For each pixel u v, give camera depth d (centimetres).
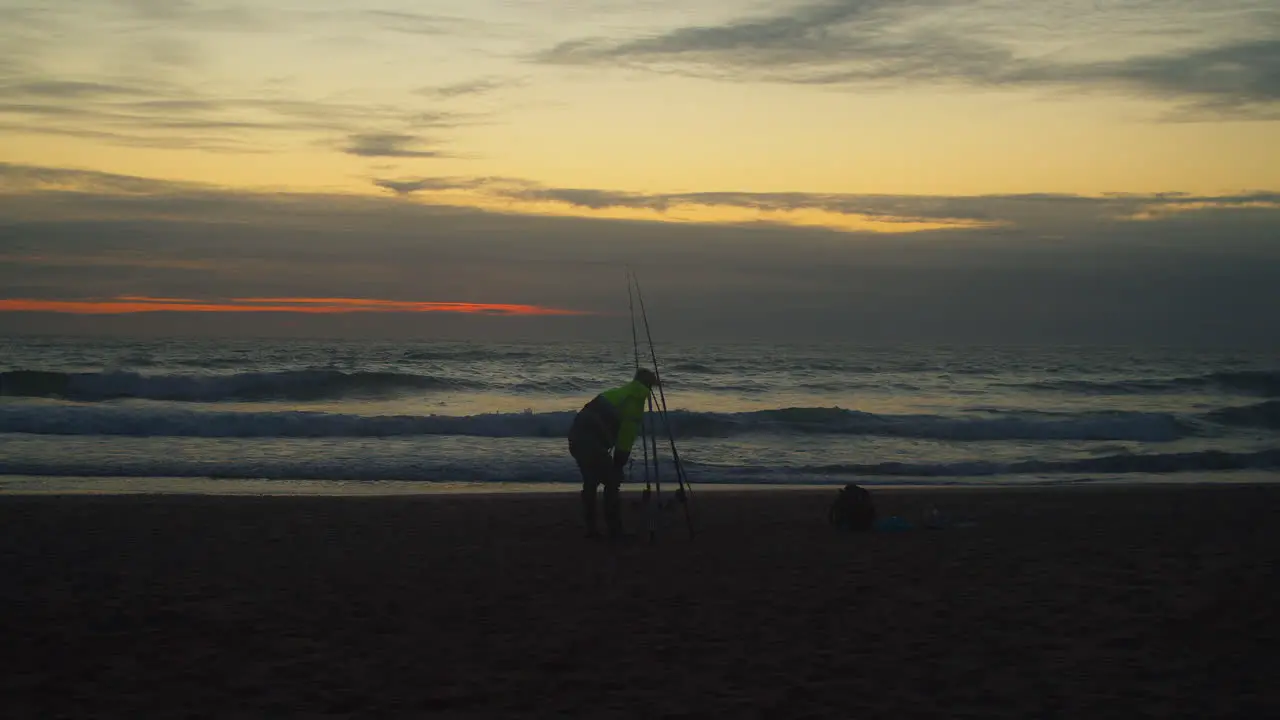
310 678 461
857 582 695
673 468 1527
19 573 702
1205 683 454
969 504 1137
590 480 882
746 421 2025
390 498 1132
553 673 472
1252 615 592
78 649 507
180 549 808
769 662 491
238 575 709
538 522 978
